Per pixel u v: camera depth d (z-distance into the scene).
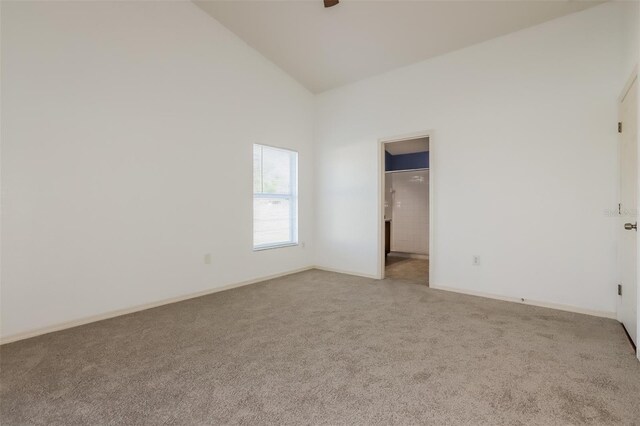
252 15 3.55
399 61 3.97
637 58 2.19
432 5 3.02
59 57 2.59
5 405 1.57
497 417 1.46
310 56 4.15
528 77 3.16
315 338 2.37
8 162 2.38
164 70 3.27
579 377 1.79
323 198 4.97
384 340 2.32
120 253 2.96
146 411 1.51
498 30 3.24
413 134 3.98
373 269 4.40
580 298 2.91
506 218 3.30
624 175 2.54
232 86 3.91
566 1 2.78
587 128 2.86
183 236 3.44
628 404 1.54
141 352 2.15
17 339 2.39
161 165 3.25
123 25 2.96
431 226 3.82
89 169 2.77
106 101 2.86
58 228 2.61
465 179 3.56
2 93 2.34
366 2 3.08
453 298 3.39
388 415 1.48
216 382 1.77
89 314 2.77
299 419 1.45
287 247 4.64
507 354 2.08
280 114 4.53
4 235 2.37
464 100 3.57
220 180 3.79
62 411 1.52
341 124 4.74
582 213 2.89
